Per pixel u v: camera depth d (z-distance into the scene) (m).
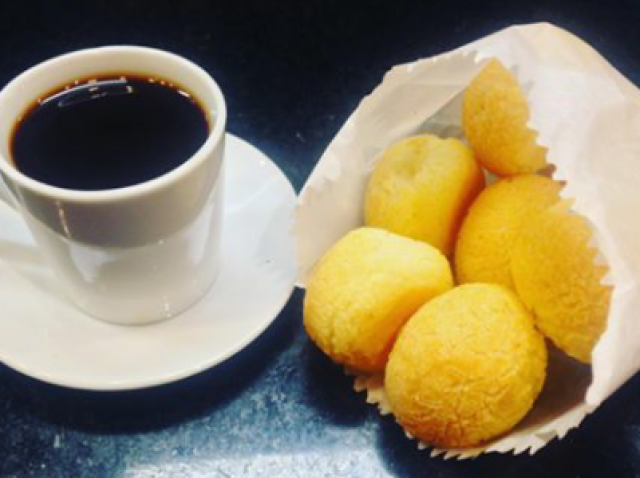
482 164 0.30
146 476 0.27
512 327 0.25
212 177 0.27
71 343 0.28
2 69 0.38
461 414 0.24
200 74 0.29
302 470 0.27
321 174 0.30
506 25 0.40
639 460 0.27
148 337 0.29
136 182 0.26
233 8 0.41
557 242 0.25
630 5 0.41
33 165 0.27
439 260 0.27
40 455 0.27
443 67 0.29
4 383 0.29
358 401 0.28
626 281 0.23
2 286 0.29
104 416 0.28
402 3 0.41
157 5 0.41
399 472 0.27
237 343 0.28
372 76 0.39
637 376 0.29
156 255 0.27
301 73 0.39
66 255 0.27
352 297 0.26
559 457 0.27
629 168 0.25
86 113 0.28
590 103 0.26
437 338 0.25
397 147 0.30
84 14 0.40
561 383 0.27
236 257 0.31
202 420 0.28
